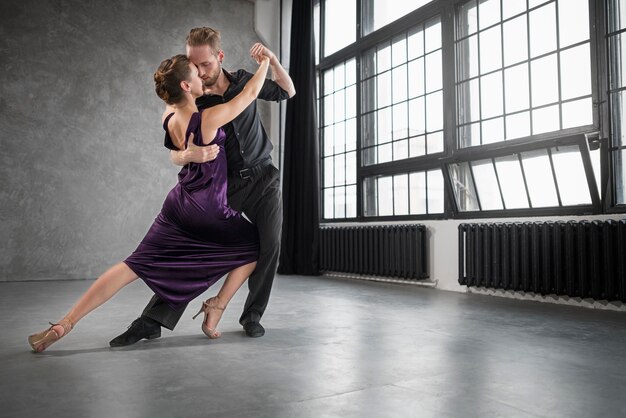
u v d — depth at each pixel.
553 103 3.74
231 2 7.00
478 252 4.04
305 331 2.43
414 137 5.11
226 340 2.18
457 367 1.73
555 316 2.96
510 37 4.08
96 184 5.94
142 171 6.22
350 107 6.14
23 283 5.17
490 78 4.25
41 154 5.65
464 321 2.76
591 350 2.02
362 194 5.77
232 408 1.28
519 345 2.12
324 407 1.29
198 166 2.05
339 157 6.30
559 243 3.43
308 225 6.15
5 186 5.45
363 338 2.25
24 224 5.53
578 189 3.57
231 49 6.98
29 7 5.68
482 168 4.28
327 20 6.66
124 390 1.43
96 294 1.97
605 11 3.39
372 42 5.64
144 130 6.26
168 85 1.92
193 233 2.08
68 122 5.82
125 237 6.07
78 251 5.79
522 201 3.97
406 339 2.23
